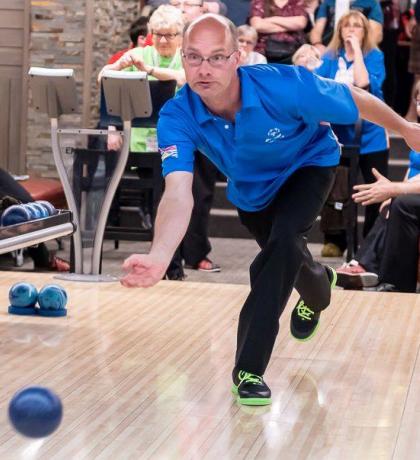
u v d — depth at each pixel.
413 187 13.07
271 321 7.76
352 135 15.70
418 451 6.87
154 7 16.88
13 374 8.48
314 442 7.00
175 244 6.79
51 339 9.68
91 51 17.94
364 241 13.74
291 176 7.87
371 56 15.94
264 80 7.30
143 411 7.59
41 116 18.06
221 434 7.12
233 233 18.48
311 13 19.12
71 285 12.30
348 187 15.35
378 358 9.31
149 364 8.91
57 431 7.06
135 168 15.76
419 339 10.05
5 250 8.82
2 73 18.08
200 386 8.29
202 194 14.82
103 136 13.51
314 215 7.77
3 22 17.94
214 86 7.12
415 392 8.28
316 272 8.59
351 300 11.66
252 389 7.80
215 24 7.09
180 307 11.23
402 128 7.74
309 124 7.48
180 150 7.33
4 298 11.45
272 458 6.66
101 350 9.34
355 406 7.87
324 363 9.09
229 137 7.45
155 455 6.66
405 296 12.00
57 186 16.50
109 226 15.30
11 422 5.86
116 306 11.20
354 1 17.44
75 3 17.66
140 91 12.47
